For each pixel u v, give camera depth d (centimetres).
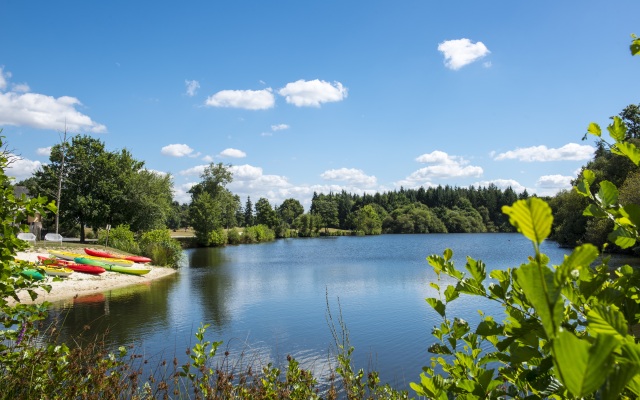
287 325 1398
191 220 5856
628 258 1678
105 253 2759
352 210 11800
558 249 3975
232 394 323
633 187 2405
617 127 128
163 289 2088
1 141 317
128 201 4025
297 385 342
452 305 1546
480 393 123
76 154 3794
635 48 142
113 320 1412
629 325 102
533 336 107
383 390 383
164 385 348
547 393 100
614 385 50
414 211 10506
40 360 309
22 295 1609
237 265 3347
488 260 3406
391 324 1377
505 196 10912
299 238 8756
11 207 313
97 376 304
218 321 1448
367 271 2852
